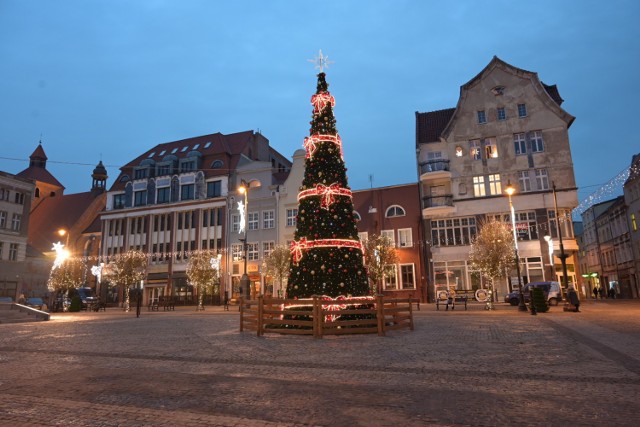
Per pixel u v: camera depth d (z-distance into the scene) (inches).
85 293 1820.9
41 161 2810.0
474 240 1327.5
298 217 622.5
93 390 251.6
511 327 582.6
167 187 2048.5
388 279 1530.5
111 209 2185.0
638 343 411.5
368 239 1376.7
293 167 1790.1
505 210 1446.9
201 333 574.9
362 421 190.2
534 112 1489.9
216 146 2068.2
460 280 1456.7
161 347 436.1
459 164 1530.5
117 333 593.9
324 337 506.3
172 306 1489.9
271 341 476.4
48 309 1611.7
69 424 189.0
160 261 1969.7
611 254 2034.9
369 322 511.8
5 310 962.1
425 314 880.3
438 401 220.7
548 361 325.7
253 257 1782.7
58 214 2434.8
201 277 1454.2
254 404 219.0
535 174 1450.5
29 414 203.5
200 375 293.0
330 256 581.6
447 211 1493.6
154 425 187.3
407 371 297.7
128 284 1504.7
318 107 647.8
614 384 251.6
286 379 278.2
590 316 744.3
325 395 235.6
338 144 640.4
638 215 1692.9
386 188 1609.3
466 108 1562.5
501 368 302.2
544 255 1380.4
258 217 1811.0
